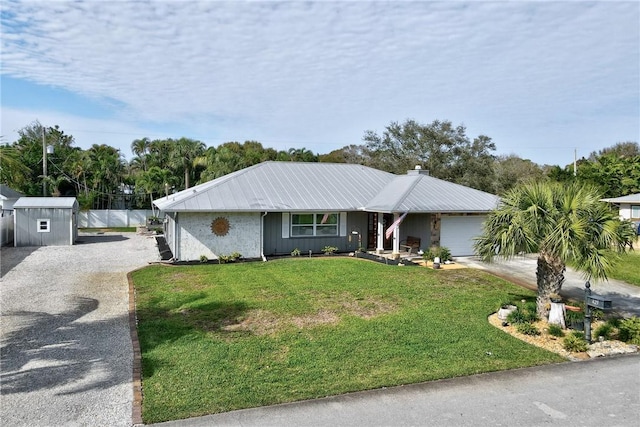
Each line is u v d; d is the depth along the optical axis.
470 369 8.05
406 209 19.95
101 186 45.56
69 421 6.17
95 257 21.67
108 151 49.16
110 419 6.23
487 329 10.38
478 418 6.29
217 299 13.10
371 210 21.30
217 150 48.34
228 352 8.81
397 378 7.61
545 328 10.43
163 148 48.97
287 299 13.08
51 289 14.55
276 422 6.13
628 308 12.68
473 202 21.91
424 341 9.51
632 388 7.34
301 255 21.95
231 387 7.23
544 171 47.09
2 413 6.39
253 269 17.83
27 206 25.58
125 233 35.03
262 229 20.97
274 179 23.84
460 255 22.02
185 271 17.53
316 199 22.25
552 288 10.91
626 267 18.73
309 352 8.83
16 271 17.73
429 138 44.78
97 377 7.69
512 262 20.00
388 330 10.23
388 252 22.16
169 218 23.62
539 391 7.20
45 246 25.66
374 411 6.47
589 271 9.80
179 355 8.66
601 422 6.21
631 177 39.53
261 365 8.18
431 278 16.23
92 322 10.93
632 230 10.35
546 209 10.48
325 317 11.34
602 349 9.22
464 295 13.76
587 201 10.31
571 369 8.15
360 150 51.16
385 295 13.62
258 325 10.66
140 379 7.54
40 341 9.55
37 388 7.25
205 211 19.44
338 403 6.71
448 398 6.91
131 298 13.34
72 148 51.94
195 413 6.38
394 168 44.84
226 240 20.44
